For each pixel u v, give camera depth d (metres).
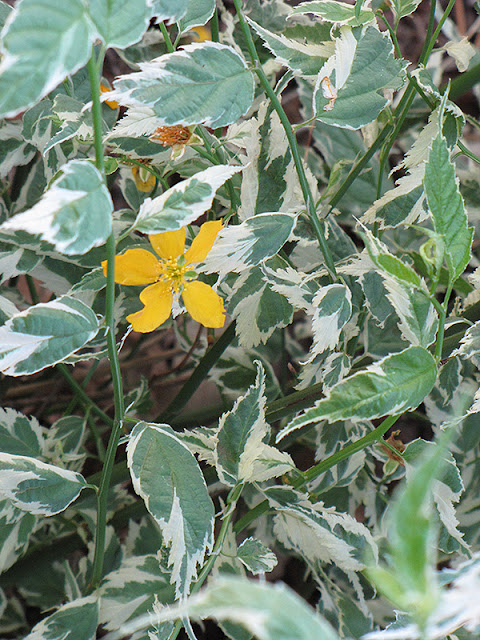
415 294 0.47
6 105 0.40
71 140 0.56
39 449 0.58
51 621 0.53
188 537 0.48
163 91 0.46
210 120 0.47
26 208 0.62
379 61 0.50
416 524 0.26
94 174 0.43
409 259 0.61
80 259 0.58
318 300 0.50
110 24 0.42
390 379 0.44
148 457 0.48
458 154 0.53
